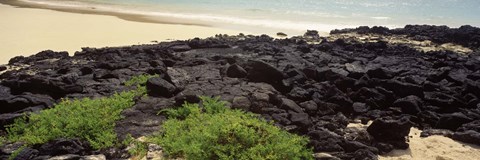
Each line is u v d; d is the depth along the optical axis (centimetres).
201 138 746
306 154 745
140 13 2792
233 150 711
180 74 1116
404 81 1191
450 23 2898
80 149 761
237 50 1575
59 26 2209
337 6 3456
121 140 816
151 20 2497
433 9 3497
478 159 805
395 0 3981
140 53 1480
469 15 3241
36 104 952
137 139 822
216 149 714
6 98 952
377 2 3806
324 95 1073
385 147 827
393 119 963
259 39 1823
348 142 812
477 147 855
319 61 1395
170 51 1552
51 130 816
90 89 1085
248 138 737
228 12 2923
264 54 1485
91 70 1224
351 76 1210
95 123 841
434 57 1551
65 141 760
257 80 1127
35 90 1054
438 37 2016
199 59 1343
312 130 873
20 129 838
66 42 1861
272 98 998
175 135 802
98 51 1541
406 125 854
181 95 966
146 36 2019
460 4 3812
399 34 2144
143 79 1136
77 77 1170
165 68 1246
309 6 3378
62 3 3244
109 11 2858
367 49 1670
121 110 928
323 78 1206
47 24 2255
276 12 3006
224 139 741
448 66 1388
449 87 1173
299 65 1320
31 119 861
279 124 880
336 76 1193
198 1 3488
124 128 862
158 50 1495
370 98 1056
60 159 717
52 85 1050
